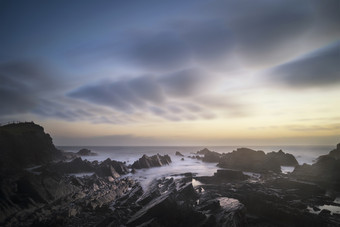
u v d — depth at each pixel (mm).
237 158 71500
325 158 52219
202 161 98250
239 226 23219
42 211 26266
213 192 34781
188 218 22953
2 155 54000
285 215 25641
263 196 31094
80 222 24312
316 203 31625
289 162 75438
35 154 66375
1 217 23422
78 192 33906
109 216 24875
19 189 29625
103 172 54406
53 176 35875
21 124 74812
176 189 34031
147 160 77750
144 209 25562
